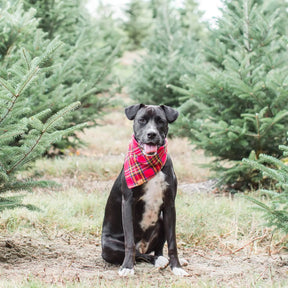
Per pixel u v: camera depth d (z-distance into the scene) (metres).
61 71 6.74
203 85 6.87
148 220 3.96
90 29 10.70
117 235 4.10
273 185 6.54
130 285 3.34
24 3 8.76
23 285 3.16
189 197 6.39
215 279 3.63
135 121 3.87
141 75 11.93
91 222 5.30
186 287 3.38
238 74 6.50
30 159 3.74
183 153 9.86
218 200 6.21
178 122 7.18
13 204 3.78
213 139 6.59
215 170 7.12
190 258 4.37
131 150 3.83
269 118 6.12
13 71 3.82
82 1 11.06
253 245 4.64
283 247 4.54
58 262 3.98
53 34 9.15
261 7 10.32
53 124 3.48
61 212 5.50
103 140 11.05
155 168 3.71
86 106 8.88
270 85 6.29
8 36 5.24
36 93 5.73
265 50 7.15
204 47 9.24
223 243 4.73
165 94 11.78
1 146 3.62
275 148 6.83
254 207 4.08
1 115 3.53
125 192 3.80
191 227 5.23
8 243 4.22
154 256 4.11
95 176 7.80
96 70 8.71
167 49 12.97
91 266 3.96
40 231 4.88
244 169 6.59
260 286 3.42
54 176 7.67
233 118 7.05
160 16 13.31
